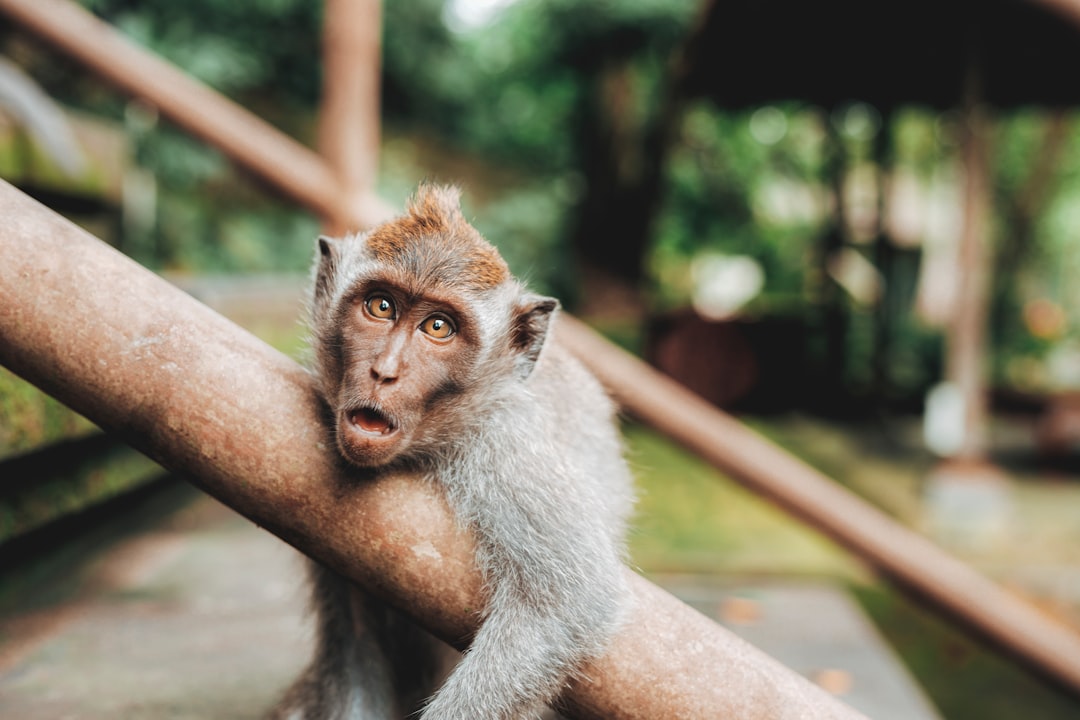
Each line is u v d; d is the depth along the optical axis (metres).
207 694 3.52
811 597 5.96
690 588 6.16
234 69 13.44
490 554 2.71
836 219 18.31
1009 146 21.77
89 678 3.61
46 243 2.35
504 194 21.09
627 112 18.38
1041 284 24.88
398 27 18.94
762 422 16.52
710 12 11.97
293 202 6.03
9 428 3.57
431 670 3.57
